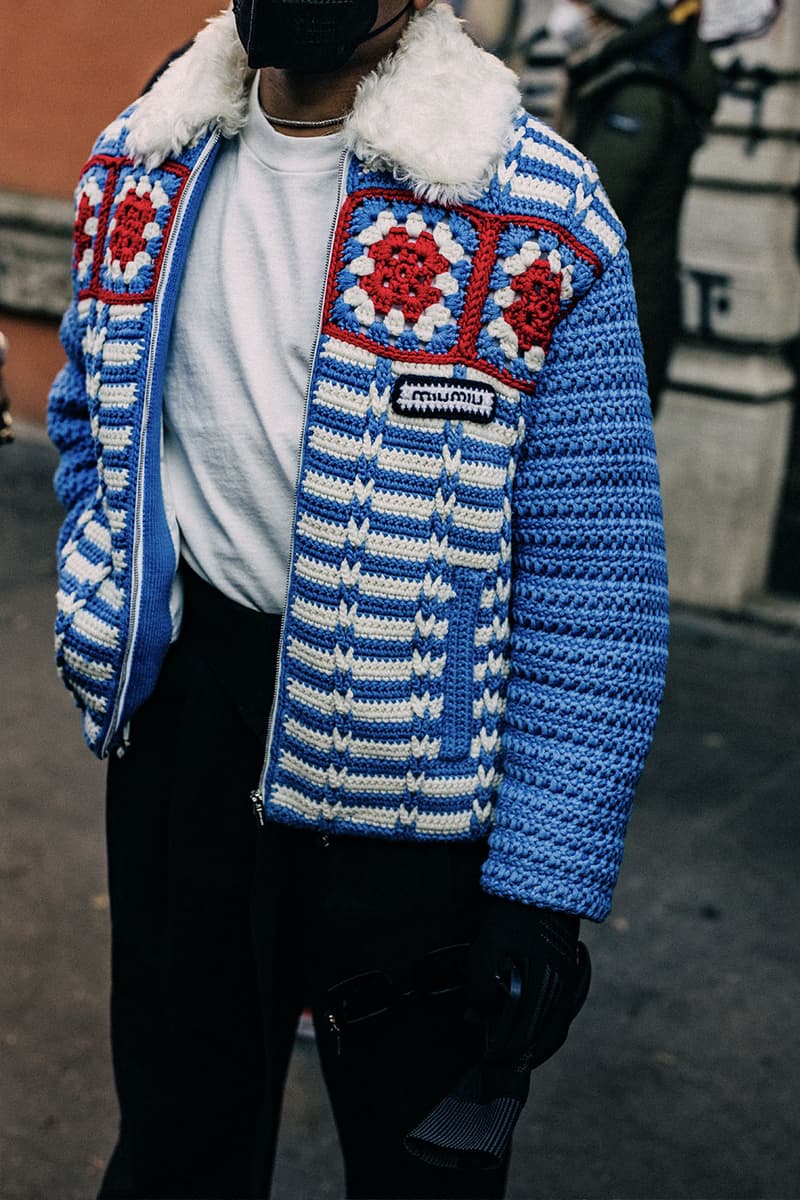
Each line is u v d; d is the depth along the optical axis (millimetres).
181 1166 1588
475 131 1209
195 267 1321
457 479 1237
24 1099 2227
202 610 1389
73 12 5352
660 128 2357
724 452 4270
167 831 1456
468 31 1311
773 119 4004
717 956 2705
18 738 3404
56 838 2973
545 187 1238
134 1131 1580
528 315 1234
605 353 1270
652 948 2721
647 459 1301
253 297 1293
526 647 1298
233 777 1400
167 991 1487
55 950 2604
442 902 1359
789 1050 2445
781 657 4137
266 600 1351
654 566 1301
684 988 2604
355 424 1229
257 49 1216
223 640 1380
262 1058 1544
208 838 1418
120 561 1354
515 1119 1270
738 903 2883
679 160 2398
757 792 3338
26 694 3650
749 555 4387
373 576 1250
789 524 4465
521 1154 2168
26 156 5605
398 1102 1434
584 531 1273
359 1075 1433
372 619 1261
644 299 2385
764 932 2789
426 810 1320
